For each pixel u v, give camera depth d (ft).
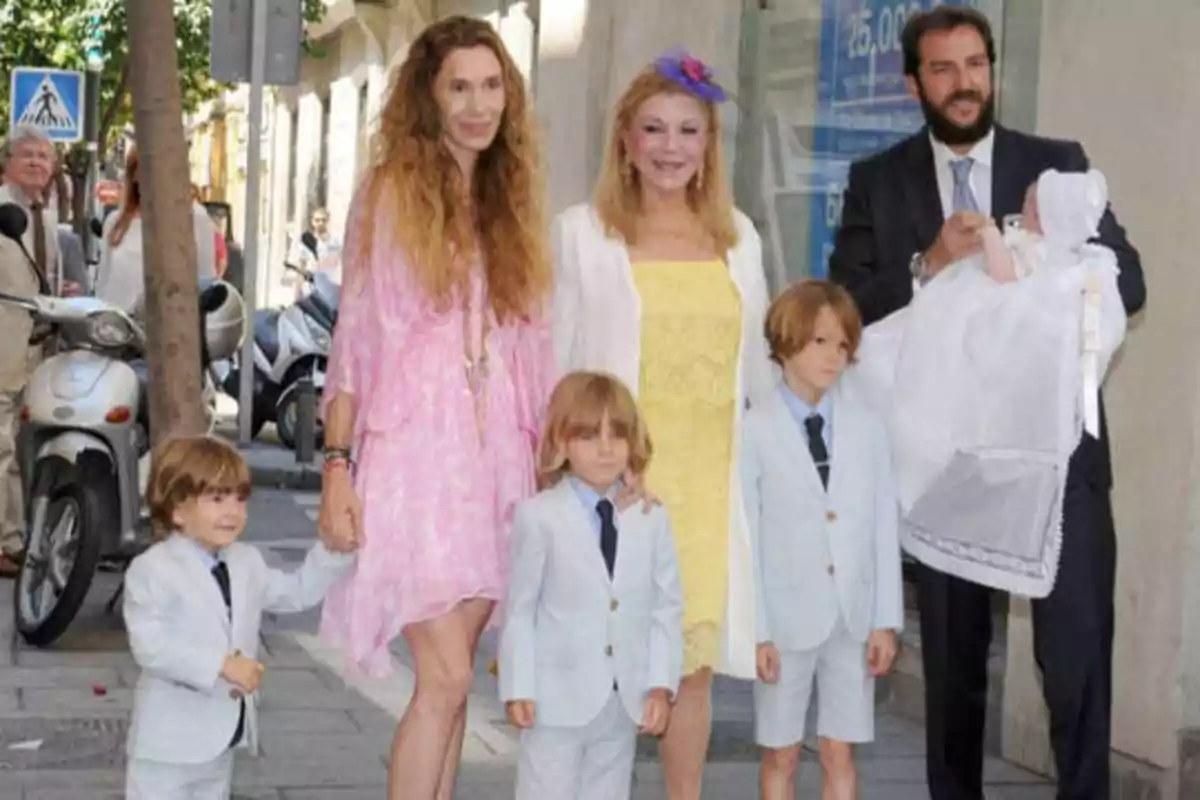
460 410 19.72
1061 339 20.43
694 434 20.59
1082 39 25.66
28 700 29.14
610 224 20.84
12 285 38.11
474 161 20.36
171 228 27.66
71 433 32.76
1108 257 20.75
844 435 20.98
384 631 19.53
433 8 83.51
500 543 19.83
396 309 19.74
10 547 39.34
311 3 88.58
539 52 54.75
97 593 37.55
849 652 21.13
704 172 21.03
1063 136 25.96
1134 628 24.77
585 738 19.48
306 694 30.63
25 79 65.31
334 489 19.71
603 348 20.58
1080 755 21.45
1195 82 23.88
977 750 22.25
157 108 27.45
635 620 19.45
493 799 24.94
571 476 19.54
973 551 20.88
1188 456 24.08
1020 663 27.14
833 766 21.42
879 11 36.24
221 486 19.13
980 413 20.80
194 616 19.02
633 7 46.70
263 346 64.75
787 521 20.81
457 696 19.84
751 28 41.98
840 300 20.57
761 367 21.13
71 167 74.64
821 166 38.60
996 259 20.66
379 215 19.83
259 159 59.41
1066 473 20.85
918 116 34.88
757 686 21.40
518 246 20.17
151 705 19.29
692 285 20.70
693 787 21.49
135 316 35.53
